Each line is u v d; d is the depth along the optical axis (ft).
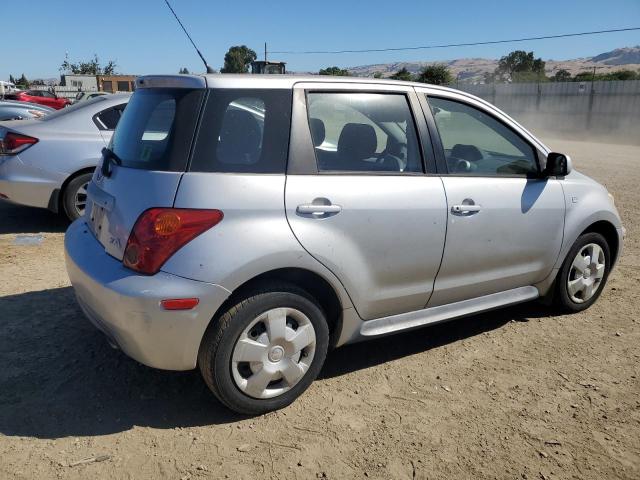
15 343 12.50
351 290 10.50
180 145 9.41
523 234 12.97
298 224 9.75
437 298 12.08
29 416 9.91
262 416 10.19
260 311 9.59
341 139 10.75
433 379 11.69
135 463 8.84
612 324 14.66
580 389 11.45
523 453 9.42
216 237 9.11
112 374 11.41
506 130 13.23
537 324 14.58
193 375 11.52
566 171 13.08
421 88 11.93
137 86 11.39
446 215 11.53
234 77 10.02
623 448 9.62
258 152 9.82
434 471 8.91
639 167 52.42
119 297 9.00
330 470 8.85
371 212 10.52
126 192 9.70
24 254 18.90
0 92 149.28
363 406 10.61
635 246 22.57
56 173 20.80
